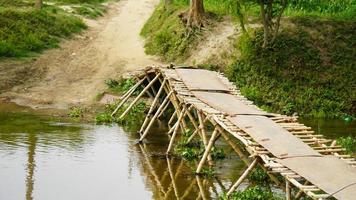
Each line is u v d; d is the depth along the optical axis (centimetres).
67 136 2245
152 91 2845
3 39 3447
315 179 1287
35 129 2345
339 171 1343
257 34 3300
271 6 3175
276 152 1450
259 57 3191
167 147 2147
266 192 1535
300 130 1678
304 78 3088
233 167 1878
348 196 1193
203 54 3353
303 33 3316
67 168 1798
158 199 1549
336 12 3631
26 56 3372
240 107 1920
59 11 4197
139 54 3547
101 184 1658
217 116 1741
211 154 1986
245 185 1669
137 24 4212
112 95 3002
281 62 3155
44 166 1808
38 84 3120
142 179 1723
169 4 3988
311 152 1469
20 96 2964
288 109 2909
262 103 2948
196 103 1950
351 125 2702
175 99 2194
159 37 3591
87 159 1919
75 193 1570
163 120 2695
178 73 2489
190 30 3503
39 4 3972
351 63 3177
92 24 4150
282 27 3353
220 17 3584
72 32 3853
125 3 4866
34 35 3581
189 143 2144
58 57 3444
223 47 3334
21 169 1762
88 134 2303
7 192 1551
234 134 1587
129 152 2044
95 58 3472
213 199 1555
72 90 3081
